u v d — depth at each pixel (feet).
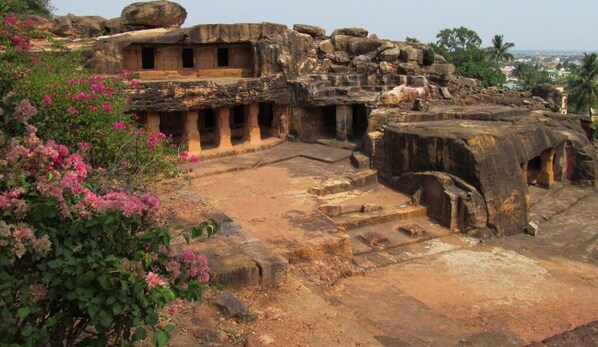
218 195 48.67
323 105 68.33
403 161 54.75
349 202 50.55
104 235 14.39
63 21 67.87
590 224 51.78
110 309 13.56
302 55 75.00
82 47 56.44
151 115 58.85
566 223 52.03
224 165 58.75
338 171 57.82
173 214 36.65
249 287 29.04
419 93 70.18
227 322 24.32
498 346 24.14
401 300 33.68
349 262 38.55
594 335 23.85
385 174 57.36
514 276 39.09
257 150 66.85
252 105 67.97
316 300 28.12
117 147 34.55
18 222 13.52
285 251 35.94
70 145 31.99
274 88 68.44
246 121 68.69
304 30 79.77
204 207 39.34
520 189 49.24
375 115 62.54
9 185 13.50
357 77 73.87
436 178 48.73
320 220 42.27
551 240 47.24
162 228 15.07
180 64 69.21
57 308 14.62
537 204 55.72
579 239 47.55
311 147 68.13
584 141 63.87
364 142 62.69
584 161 62.75
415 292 35.83
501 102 74.28
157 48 66.95
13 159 14.21
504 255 43.11
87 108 33.40
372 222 46.44
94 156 33.78
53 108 30.96
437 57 82.43
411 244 43.80
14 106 15.88
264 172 57.62
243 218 42.42
